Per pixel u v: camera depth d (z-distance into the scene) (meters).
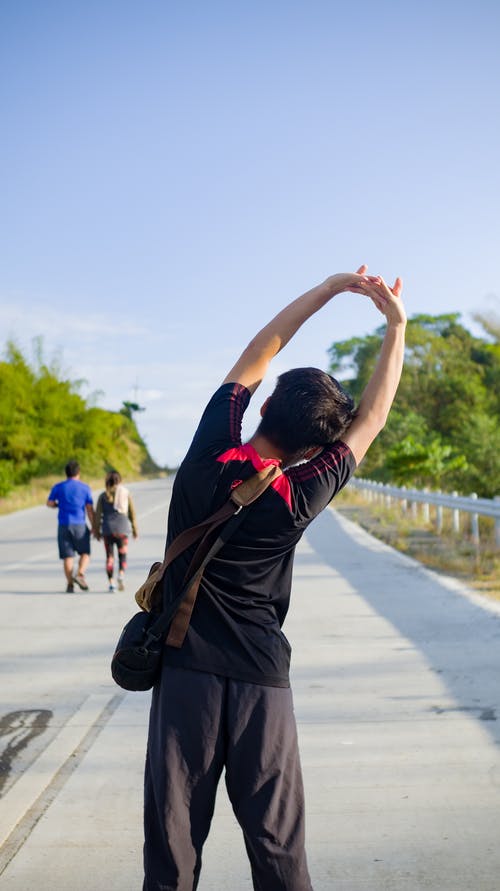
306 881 2.70
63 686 7.53
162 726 2.69
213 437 2.80
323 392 2.83
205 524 2.69
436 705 6.54
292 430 2.79
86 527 13.51
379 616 10.23
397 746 5.67
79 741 5.98
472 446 35.41
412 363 58.19
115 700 7.05
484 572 13.91
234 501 2.69
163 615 2.70
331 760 5.45
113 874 4.02
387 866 4.05
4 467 52.84
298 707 6.61
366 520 26.28
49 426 63.03
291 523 2.71
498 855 4.14
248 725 2.66
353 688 7.08
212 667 2.67
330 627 9.63
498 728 5.97
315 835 4.40
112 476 13.48
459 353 61.44
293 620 10.09
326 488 2.76
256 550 2.71
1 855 4.24
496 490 34.38
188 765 2.67
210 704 2.66
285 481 2.73
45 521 32.22
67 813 4.74
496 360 60.34
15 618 11.08
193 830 2.69
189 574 2.70
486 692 6.83
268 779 2.67
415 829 4.44
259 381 2.94
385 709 6.48
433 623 9.70
